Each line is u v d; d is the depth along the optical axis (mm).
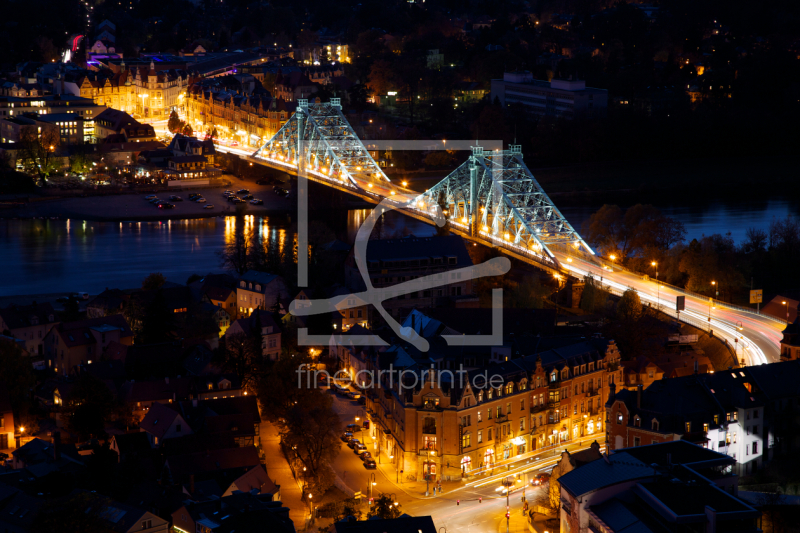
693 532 192750
